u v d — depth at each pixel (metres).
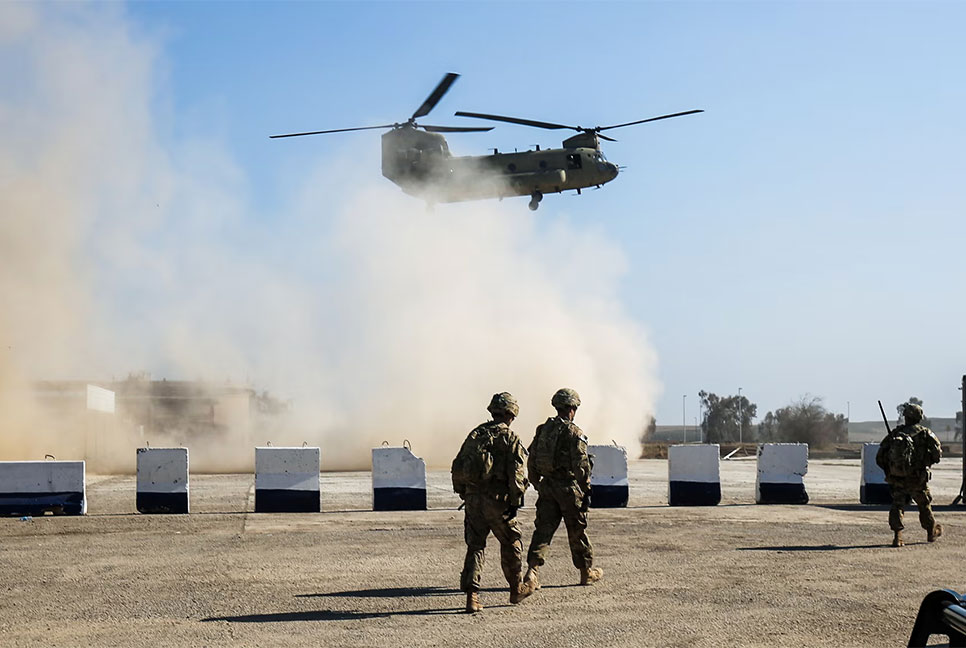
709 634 7.62
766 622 8.05
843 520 15.82
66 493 16.73
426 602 9.05
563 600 9.09
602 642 7.37
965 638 5.61
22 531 14.46
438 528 14.74
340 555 11.99
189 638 7.56
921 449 12.73
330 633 7.73
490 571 10.83
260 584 9.98
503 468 8.74
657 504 18.98
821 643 7.32
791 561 11.38
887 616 8.27
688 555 11.88
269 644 7.36
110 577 10.38
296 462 17.31
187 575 10.52
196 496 20.27
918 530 14.54
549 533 9.49
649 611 8.54
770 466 19.03
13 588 9.75
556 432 9.62
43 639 7.53
